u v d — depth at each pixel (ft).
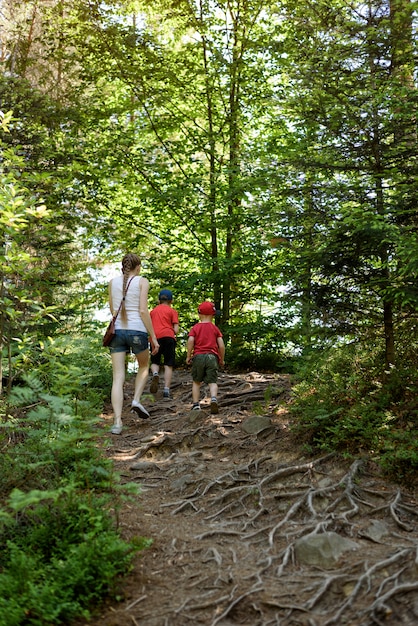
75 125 38.52
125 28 40.96
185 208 42.45
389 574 10.44
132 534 12.94
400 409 17.56
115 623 9.60
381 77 21.54
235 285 43.24
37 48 48.01
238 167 39.60
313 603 9.80
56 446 12.96
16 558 10.66
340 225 20.01
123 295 22.11
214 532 13.12
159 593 10.57
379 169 21.03
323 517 13.41
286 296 22.49
